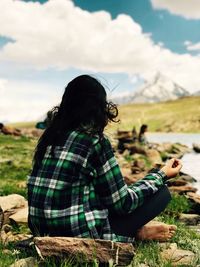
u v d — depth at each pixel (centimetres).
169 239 193
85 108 154
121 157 804
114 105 159
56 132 158
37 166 162
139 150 898
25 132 1462
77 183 154
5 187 383
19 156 676
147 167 661
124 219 164
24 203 281
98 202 159
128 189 161
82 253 152
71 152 154
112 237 159
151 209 167
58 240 153
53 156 157
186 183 459
